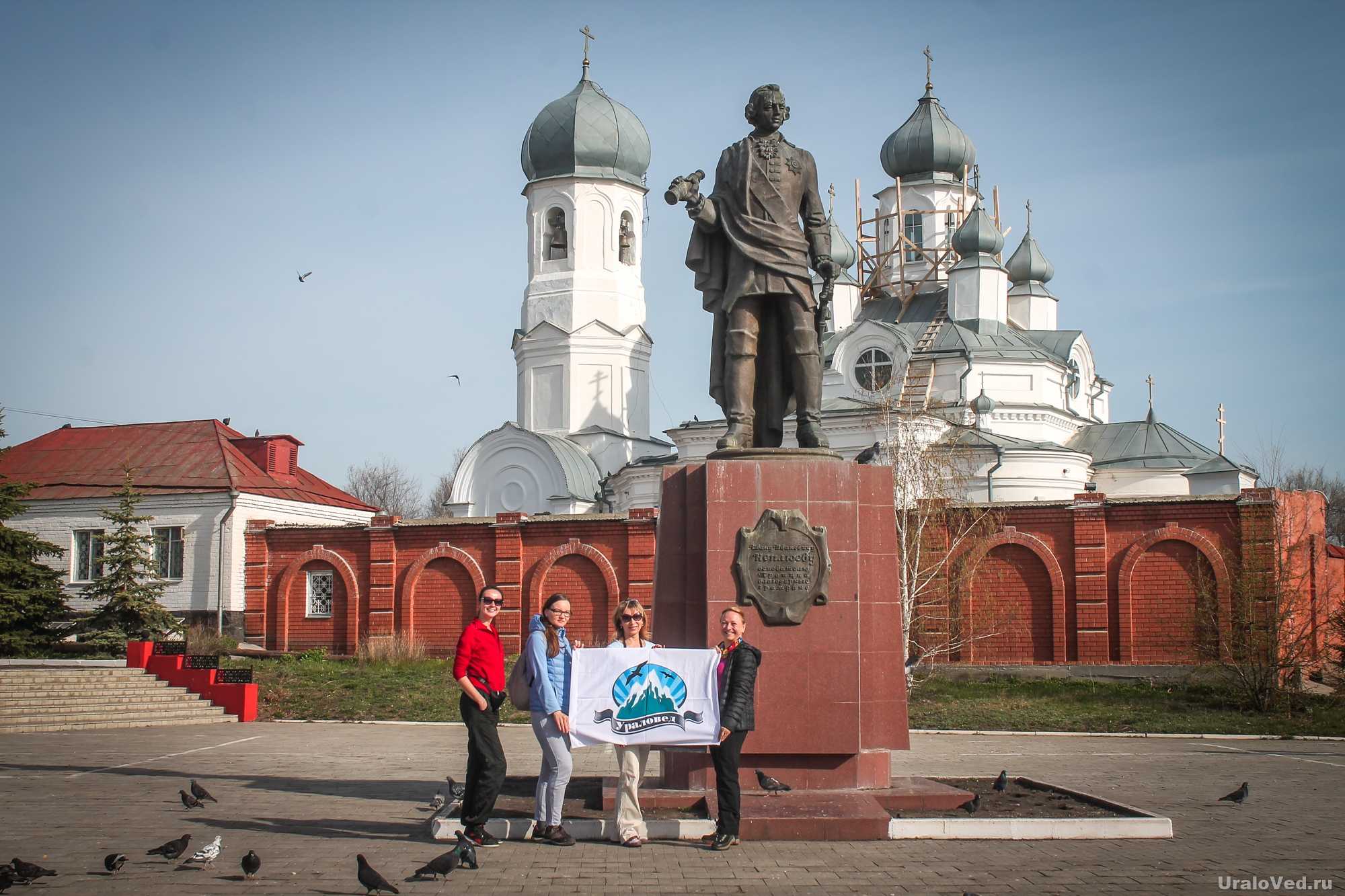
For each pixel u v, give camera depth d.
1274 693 29.83
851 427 48.00
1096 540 36.97
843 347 55.03
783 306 12.78
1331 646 32.22
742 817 11.16
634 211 60.19
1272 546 32.91
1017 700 30.78
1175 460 53.28
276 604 44.91
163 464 49.50
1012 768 19.14
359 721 27.22
